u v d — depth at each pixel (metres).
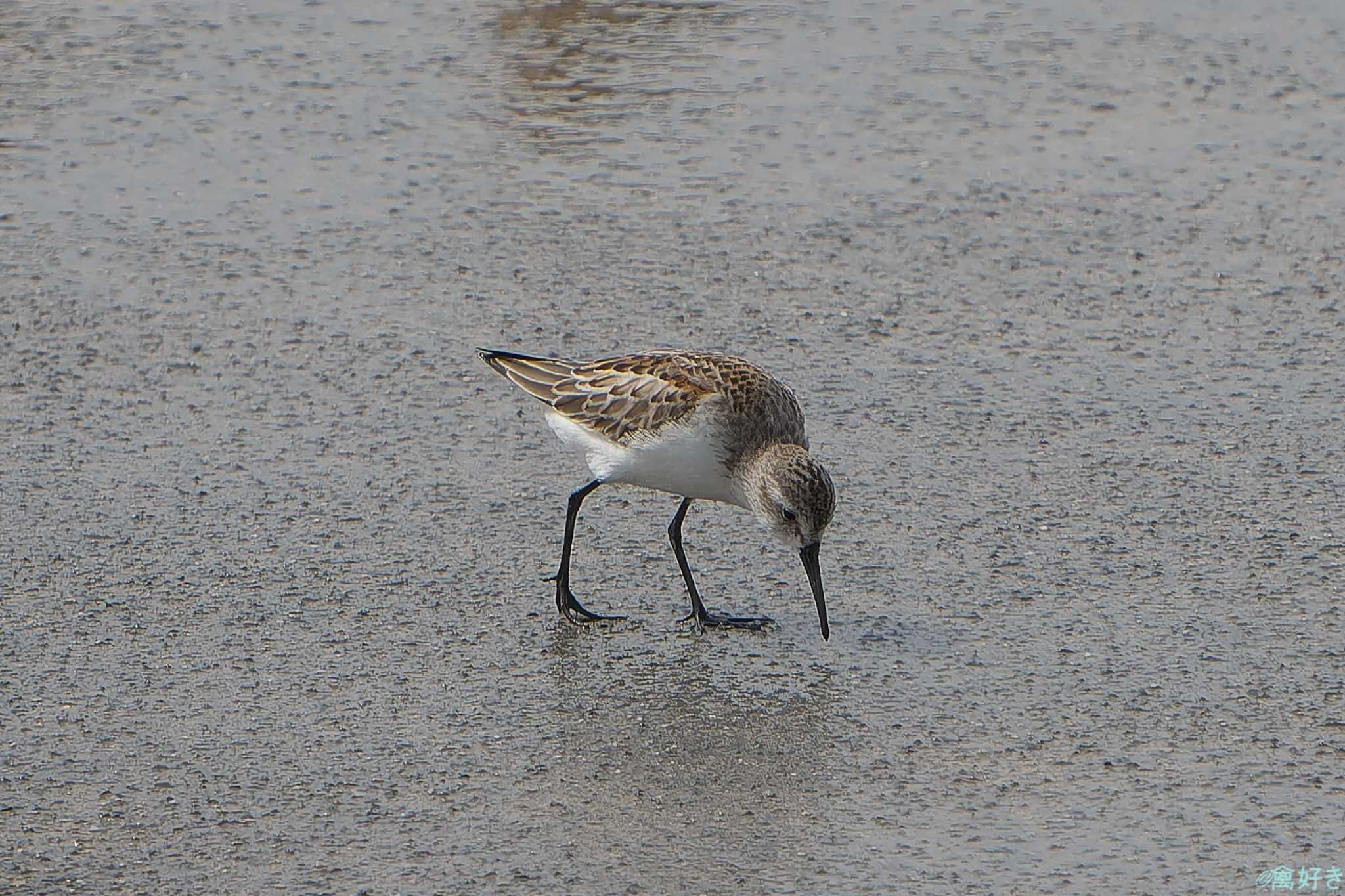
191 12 23.31
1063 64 21.77
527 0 24.14
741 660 10.49
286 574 11.37
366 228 17.20
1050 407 13.83
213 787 9.03
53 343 14.72
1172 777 9.14
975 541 11.86
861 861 8.43
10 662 10.22
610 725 9.73
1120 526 12.02
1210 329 15.20
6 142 19.06
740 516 12.41
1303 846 8.52
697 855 8.48
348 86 20.91
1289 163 18.91
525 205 17.80
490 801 8.95
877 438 13.33
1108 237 17.09
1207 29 22.97
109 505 12.19
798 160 18.97
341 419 13.59
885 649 10.58
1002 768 9.26
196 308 15.46
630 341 14.95
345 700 9.94
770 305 15.70
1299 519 12.08
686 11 23.77
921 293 15.92
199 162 18.70
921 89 21.03
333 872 8.32
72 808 8.82
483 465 12.97
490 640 10.69
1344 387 14.12
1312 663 10.28
